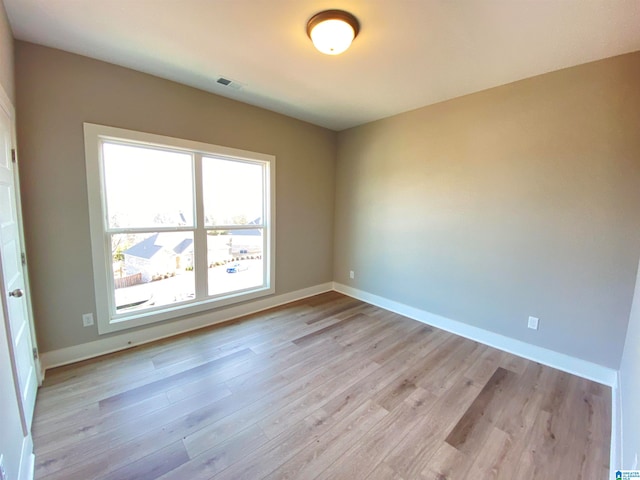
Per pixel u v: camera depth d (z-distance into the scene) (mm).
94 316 2445
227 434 1663
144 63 2338
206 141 2934
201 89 2848
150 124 2572
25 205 2080
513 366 2438
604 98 2100
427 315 3328
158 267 2832
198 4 1635
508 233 2633
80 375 2191
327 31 1727
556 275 2391
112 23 1817
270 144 3500
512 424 1778
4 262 1465
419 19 1718
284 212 3783
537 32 1812
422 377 2260
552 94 2318
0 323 1206
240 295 3426
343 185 4258
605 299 2178
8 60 1786
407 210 3439
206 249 3139
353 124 3932
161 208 2809
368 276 3990
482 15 1668
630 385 1517
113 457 1493
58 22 1808
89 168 2320
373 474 1431
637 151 2008
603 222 2156
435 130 3107
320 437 1655
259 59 2240
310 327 3160
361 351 2654
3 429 1115
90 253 2385
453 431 1716
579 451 1584
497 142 2646
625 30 1756
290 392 2051
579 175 2234
